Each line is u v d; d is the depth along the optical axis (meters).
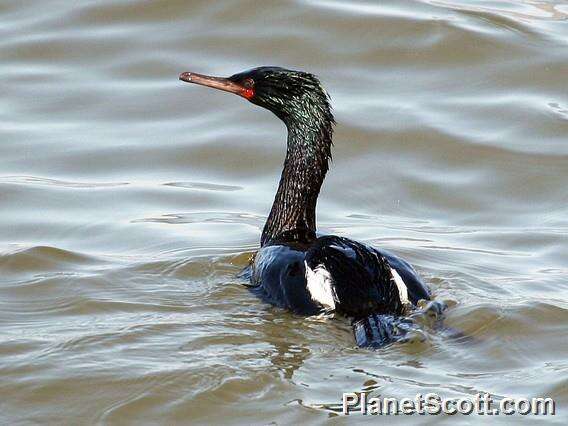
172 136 18.03
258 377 11.16
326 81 19.31
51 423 10.66
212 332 12.05
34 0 21.25
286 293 12.56
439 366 11.50
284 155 17.59
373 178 17.17
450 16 20.81
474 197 16.69
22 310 12.83
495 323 12.38
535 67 19.45
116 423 10.64
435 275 13.81
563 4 21.59
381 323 12.04
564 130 18.03
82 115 18.55
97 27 20.58
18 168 17.09
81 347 11.74
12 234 15.34
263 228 14.73
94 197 16.38
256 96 13.98
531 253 14.88
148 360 11.48
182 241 15.02
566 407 10.81
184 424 10.62
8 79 19.31
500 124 18.25
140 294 13.18
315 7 20.81
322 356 11.59
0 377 11.23
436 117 18.38
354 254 12.59
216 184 16.94
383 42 20.09
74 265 14.15
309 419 10.56
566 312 12.67
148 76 19.45
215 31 20.44
